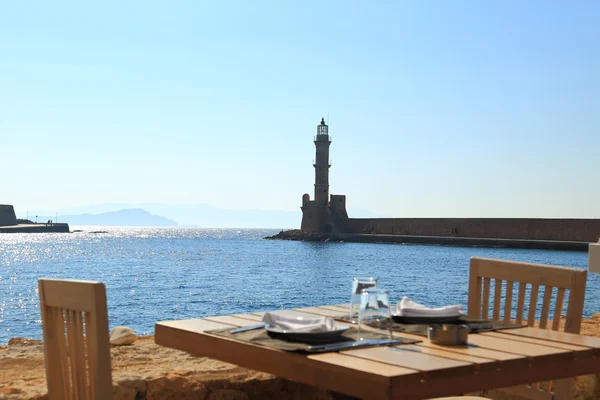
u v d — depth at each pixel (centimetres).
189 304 2942
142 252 8162
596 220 8425
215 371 373
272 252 8244
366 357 212
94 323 226
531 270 315
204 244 11312
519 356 217
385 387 188
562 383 283
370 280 252
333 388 205
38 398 313
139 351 450
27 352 462
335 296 3453
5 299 3105
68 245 10681
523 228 9138
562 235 8725
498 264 333
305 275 4747
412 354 218
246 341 237
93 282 228
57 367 252
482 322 278
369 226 10931
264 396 365
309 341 232
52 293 246
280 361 223
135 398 338
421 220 10369
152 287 3678
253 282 4131
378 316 237
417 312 273
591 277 4859
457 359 211
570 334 261
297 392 374
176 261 6288
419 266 5731
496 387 212
